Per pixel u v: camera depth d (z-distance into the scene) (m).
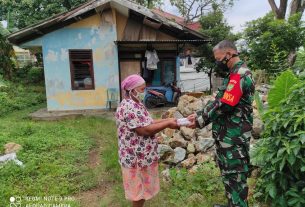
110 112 10.83
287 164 3.23
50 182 4.39
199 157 4.82
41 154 5.48
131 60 11.59
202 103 6.13
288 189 3.30
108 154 5.63
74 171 4.78
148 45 11.31
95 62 11.09
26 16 18.08
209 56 14.77
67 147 6.02
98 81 11.16
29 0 17.39
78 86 11.13
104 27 10.99
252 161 3.69
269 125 3.41
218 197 3.77
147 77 11.68
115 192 4.10
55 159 5.30
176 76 12.00
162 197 3.86
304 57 5.34
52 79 10.95
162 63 11.89
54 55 10.86
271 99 3.55
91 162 5.38
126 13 10.97
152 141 3.17
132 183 3.13
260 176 3.75
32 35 10.64
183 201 3.73
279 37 9.41
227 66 2.82
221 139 2.85
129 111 3.01
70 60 10.95
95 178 4.57
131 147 3.09
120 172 4.75
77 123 8.67
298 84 3.30
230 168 2.82
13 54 16.22
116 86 11.27
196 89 18.67
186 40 10.96
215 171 4.26
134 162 3.10
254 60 9.77
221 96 2.84
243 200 2.85
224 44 2.76
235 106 2.74
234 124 2.78
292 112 3.20
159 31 11.52
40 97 13.54
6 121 8.80
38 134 6.88
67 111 11.09
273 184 3.35
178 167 4.90
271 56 9.23
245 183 2.87
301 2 12.86
